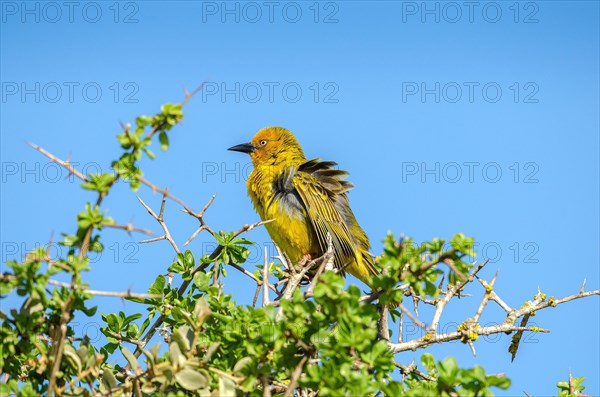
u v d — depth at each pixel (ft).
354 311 24.86
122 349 27.04
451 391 24.53
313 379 24.25
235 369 26.11
